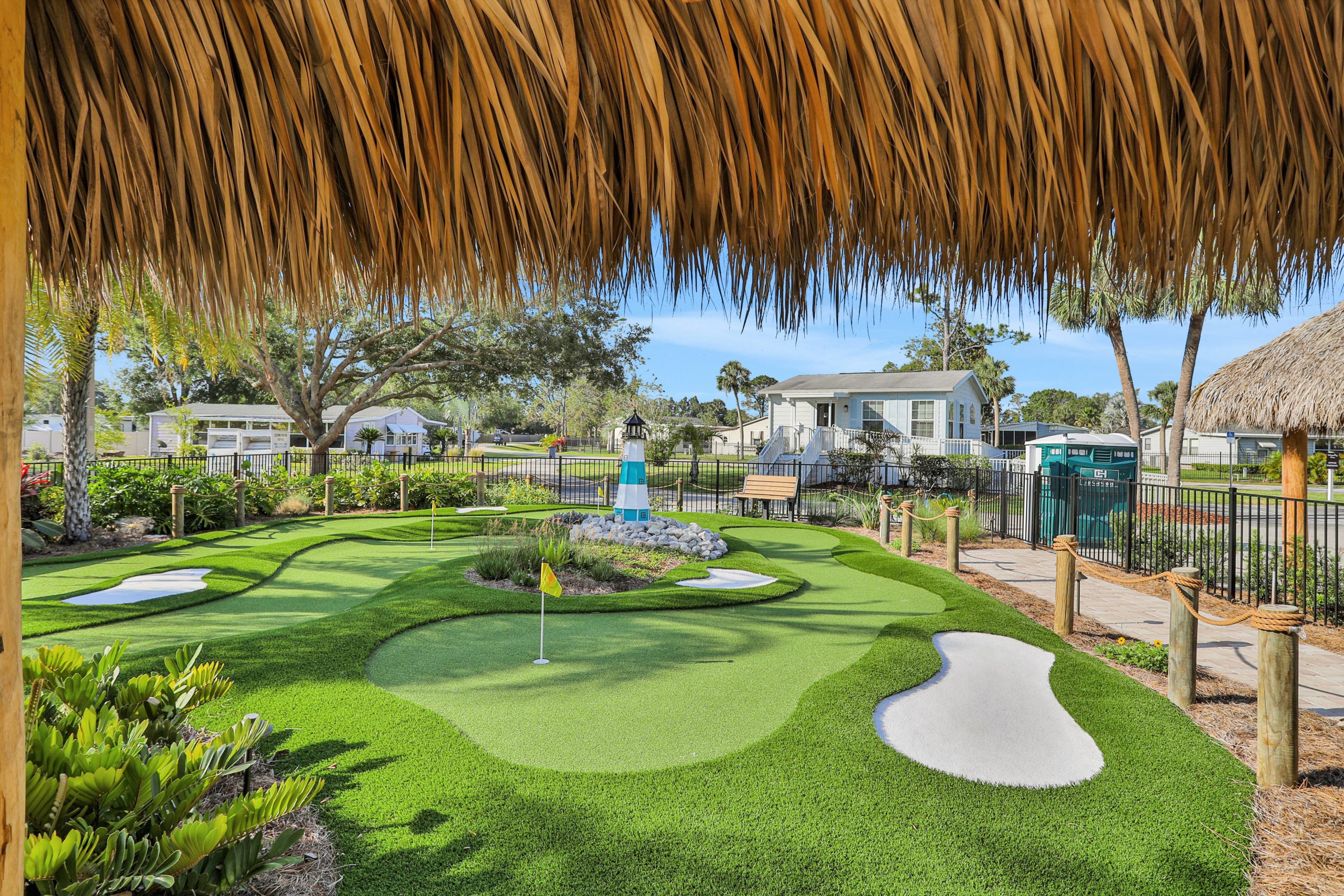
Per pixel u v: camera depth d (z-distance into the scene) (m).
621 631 5.88
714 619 6.34
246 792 3.05
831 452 25.48
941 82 1.00
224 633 5.80
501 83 1.00
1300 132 1.10
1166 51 0.93
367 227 1.31
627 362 22.59
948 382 30.08
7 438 0.68
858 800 3.15
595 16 0.94
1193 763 3.61
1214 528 10.45
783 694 4.45
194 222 1.35
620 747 3.66
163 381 38.84
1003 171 0.99
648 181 1.09
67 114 1.19
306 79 1.05
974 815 3.07
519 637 5.65
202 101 1.10
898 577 8.44
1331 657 5.77
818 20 0.88
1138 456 12.98
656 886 2.54
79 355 9.93
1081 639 6.09
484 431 74.81
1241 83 1.00
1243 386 9.75
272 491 14.45
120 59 1.12
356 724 3.84
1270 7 0.97
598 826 2.90
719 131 1.01
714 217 1.07
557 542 8.95
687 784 3.26
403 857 2.68
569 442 63.31
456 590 7.06
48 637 5.61
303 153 1.19
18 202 0.69
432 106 1.02
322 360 19.36
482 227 1.15
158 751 2.93
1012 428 51.38
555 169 1.13
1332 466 19.62
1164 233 1.15
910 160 1.01
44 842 1.80
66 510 10.33
